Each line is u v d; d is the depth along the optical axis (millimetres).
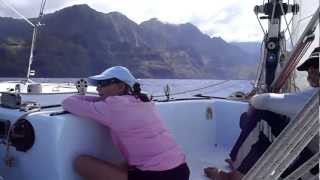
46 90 5711
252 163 2609
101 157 2604
